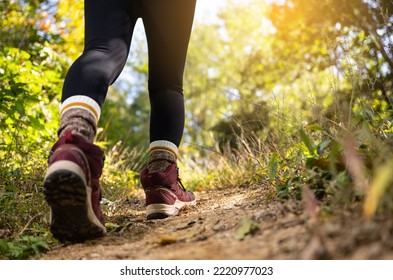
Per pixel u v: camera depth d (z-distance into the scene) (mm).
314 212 1448
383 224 1265
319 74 7293
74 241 1999
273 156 2598
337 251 1237
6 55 4590
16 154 3668
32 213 2602
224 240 1629
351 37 5371
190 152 7086
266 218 1771
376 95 3350
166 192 2562
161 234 2029
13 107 3617
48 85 5109
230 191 3807
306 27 7609
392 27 3119
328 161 1910
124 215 2850
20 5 7324
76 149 1782
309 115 3395
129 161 6496
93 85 1934
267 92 9594
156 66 2559
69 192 1732
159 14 2459
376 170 1598
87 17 2152
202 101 21391
